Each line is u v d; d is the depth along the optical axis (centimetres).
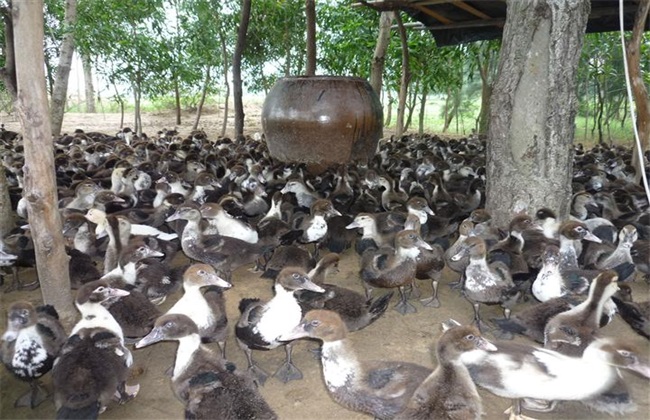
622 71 523
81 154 348
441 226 214
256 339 125
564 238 169
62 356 109
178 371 109
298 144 299
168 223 212
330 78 299
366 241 193
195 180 261
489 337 149
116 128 619
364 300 142
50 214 138
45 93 129
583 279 152
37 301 167
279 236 194
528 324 131
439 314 164
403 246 156
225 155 361
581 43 190
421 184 292
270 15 509
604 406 106
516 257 168
